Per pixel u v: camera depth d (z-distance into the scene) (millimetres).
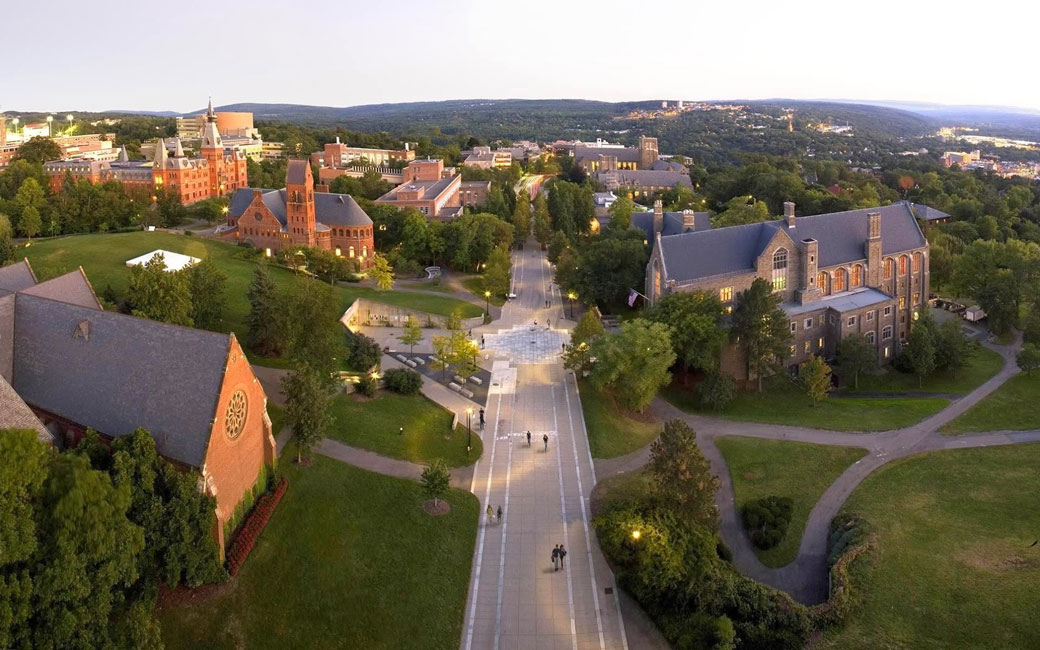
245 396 61844
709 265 117750
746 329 107500
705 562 61969
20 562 43625
